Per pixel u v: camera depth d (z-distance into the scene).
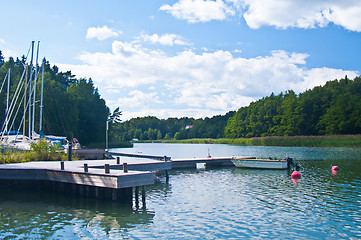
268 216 14.18
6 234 11.82
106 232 12.11
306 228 12.62
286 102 110.00
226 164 35.09
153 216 14.20
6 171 18.47
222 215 14.34
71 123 69.62
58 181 18.38
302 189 20.23
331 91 99.88
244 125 127.69
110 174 15.70
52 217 13.95
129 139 179.00
